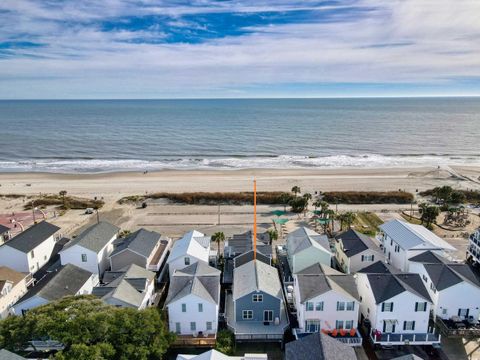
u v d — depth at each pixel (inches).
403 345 1407.5
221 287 1830.7
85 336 1077.1
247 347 1425.9
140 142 6569.9
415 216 2901.1
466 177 4097.0
